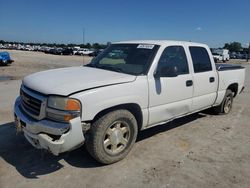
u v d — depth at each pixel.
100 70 4.33
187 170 3.77
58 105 3.28
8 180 3.40
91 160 3.99
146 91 4.06
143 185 3.37
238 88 6.89
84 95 3.35
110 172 3.66
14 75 15.01
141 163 3.94
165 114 4.50
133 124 3.96
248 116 6.67
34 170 3.67
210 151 4.44
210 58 5.66
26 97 3.69
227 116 6.59
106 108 3.57
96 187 3.30
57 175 3.55
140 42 4.84
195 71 5.15
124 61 4.51
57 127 3.22
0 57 20.50
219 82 5.91
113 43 5.36
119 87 3.71
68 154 4.15
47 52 57.03
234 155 4.32
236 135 5.25
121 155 3.94
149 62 4.24
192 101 5.09
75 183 3.37
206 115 6.63
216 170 3.80
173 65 4.64
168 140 4.86
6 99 7.87
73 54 56.47
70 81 3.58
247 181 3.54
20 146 4.39
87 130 3.46
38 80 3.75
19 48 80.38
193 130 5.46
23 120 3.55
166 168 3.81
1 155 4.07
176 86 4.60
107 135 3.73
